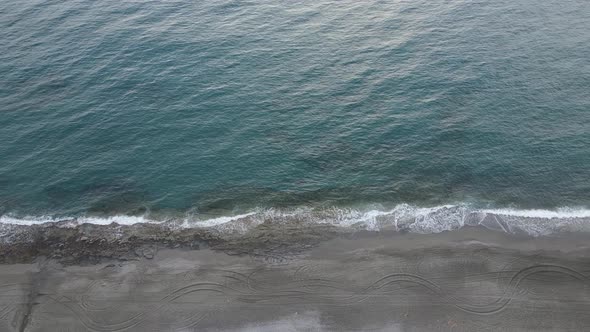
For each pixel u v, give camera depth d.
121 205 35.81
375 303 28.95
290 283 30.28
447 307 28.55
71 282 30.83
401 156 38.28
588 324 27.25
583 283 29.31
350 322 28.08
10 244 33.41
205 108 42.78
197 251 32.62
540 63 45.97
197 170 37.94
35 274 31.41
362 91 43.88
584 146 37.94
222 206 35.62
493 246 32.03
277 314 28.62
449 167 37.31
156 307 29.22
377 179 36.88
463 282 29.80
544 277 29.80
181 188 36.81
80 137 40.56
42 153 39.38
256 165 38.19
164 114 42.34
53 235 33.97
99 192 36.59
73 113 42.62
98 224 34.62
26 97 44.38
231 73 46.56
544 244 31.95
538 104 41.59
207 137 40.31
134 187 36.91
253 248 32.69
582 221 33.31
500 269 30.44
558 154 37.56
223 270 31.25
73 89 45.22
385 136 39.81
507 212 34.25
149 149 39.53
